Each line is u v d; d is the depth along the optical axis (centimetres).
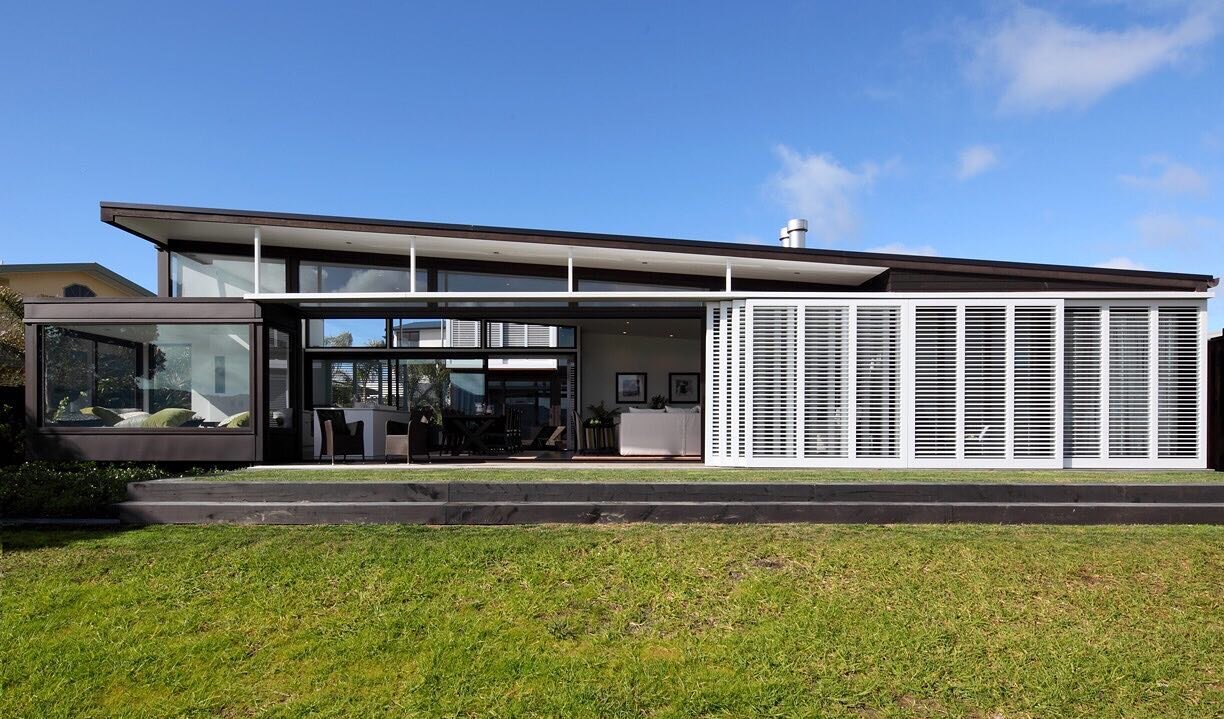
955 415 869
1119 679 337
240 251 1071
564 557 479
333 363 1239
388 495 597
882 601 419
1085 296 873
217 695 320
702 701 316
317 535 530
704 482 612
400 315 963
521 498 595
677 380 1536
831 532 542
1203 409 870
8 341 1268
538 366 1377
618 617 398
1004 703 318
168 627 385
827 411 877
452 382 1319
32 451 864
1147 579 452
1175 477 708
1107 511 584
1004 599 423
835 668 346
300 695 321
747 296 885
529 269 1122
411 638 373
